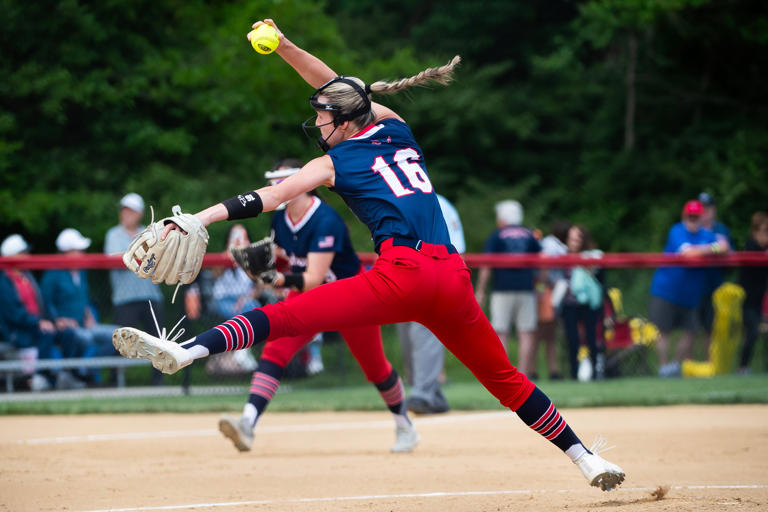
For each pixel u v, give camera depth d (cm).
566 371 4562
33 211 6138
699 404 3712
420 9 10481
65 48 6444
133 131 6719
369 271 1558
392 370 2500
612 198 9156
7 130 6316
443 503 1717
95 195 6450
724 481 1941
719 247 4447
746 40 8594
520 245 4450
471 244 8525
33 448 2692
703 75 9200
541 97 9981
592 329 4400
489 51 10419
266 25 1753
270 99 7119
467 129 9606
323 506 1698
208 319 4184
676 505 1580
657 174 8994
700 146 9050
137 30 6931
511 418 3344
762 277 4491
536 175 9650
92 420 3497
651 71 9356
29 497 1841
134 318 4144
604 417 3319
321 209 2411
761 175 8169
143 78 6588
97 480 2066
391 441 2845
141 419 3525
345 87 1628
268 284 2328
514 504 1689
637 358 4534
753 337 4519
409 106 9238
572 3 10150
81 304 4206
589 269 4394
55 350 4131
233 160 7294
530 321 4394
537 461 2333
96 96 6512
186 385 4212
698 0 8119
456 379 4762
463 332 1593
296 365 4334
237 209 1494
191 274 1477
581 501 1697
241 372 4238
